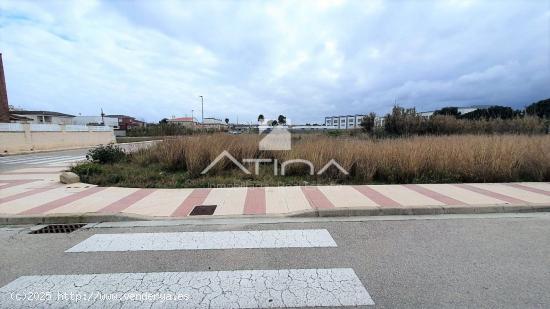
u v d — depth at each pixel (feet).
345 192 20.04
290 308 7.75
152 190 21.01
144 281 9.09
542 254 10.87
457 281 8.97
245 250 11.43
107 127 90.33
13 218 14.76
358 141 35.22
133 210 16.15
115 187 22.09
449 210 16.30
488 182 23.63
